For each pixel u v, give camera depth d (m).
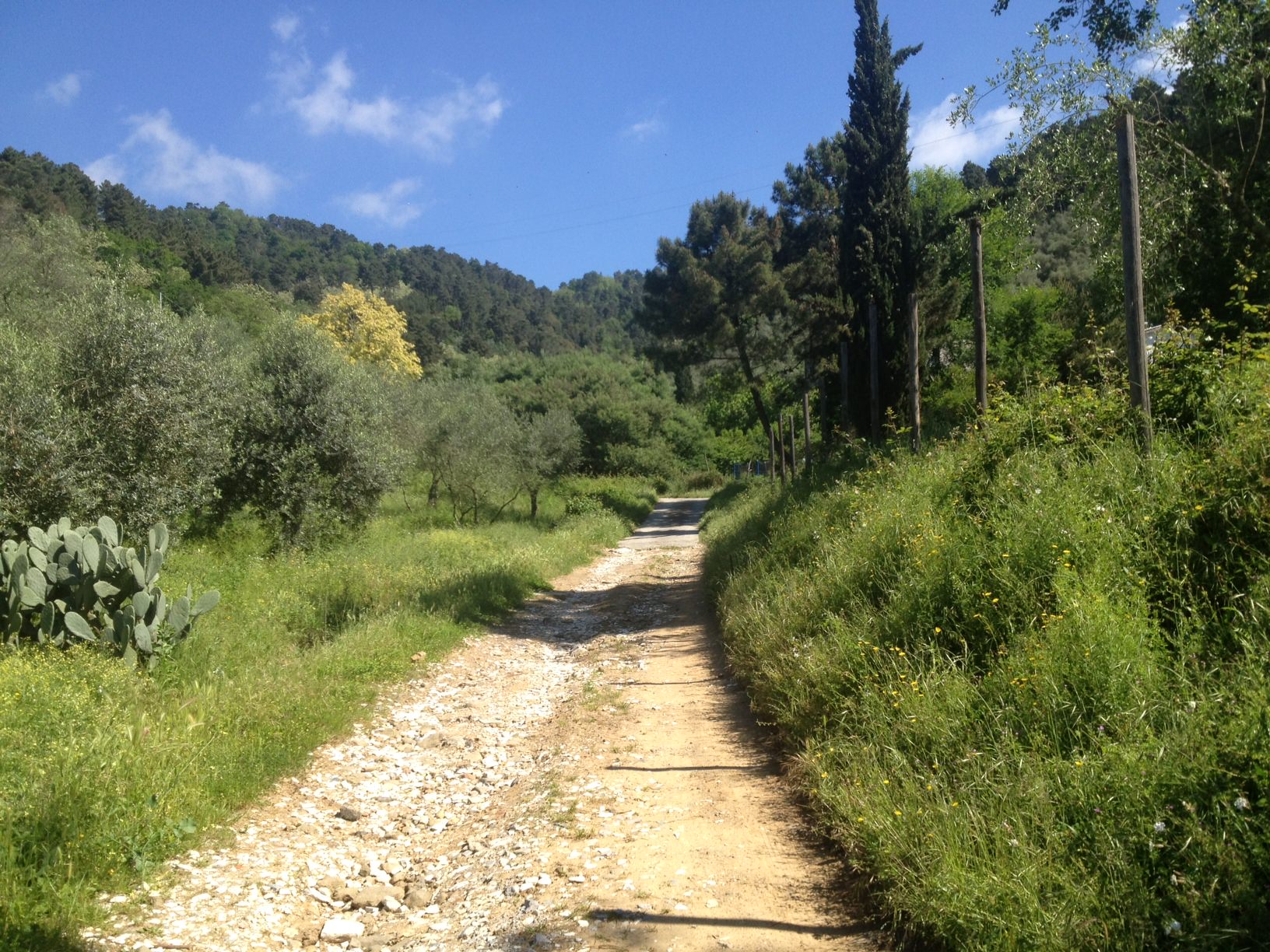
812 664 6.45
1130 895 3.03
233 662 8.37
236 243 110.56
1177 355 7.00
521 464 31.28
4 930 3.54
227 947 3.87
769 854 4.48
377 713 7.77
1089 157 12.70
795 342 33.88
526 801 5.65
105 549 8.00
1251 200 11.34
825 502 11.66
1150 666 4.19
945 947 3.29
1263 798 3.03
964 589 5.90
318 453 17.03
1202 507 4.89
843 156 33.59
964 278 24.61
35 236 28.45
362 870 4.93
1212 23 11.16
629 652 10.50
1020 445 7.77
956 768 4.40
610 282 183.88
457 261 150.62
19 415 10.67
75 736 5.23
